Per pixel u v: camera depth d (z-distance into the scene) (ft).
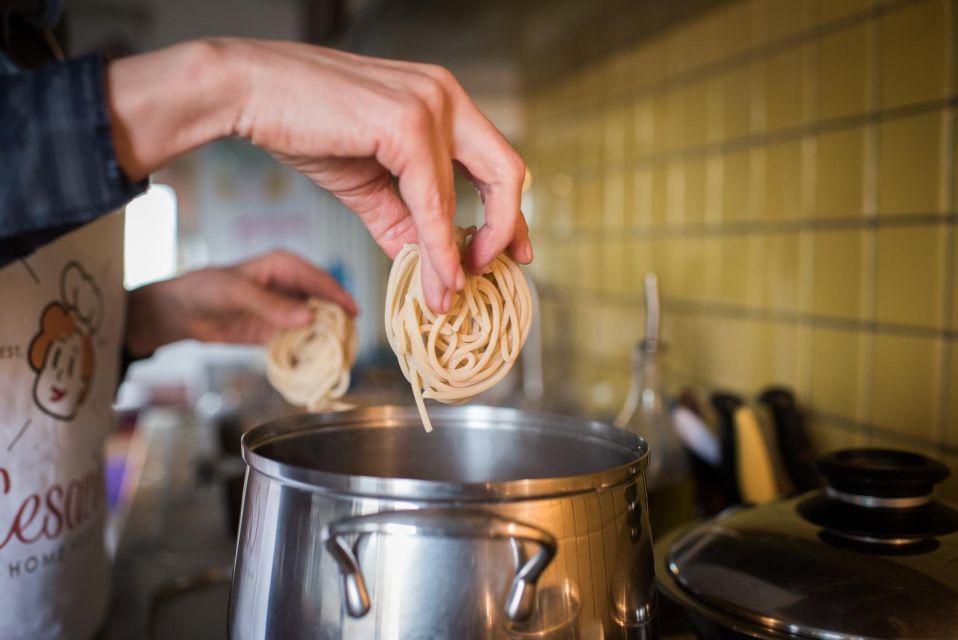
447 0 3.84
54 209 1.33
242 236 12.46
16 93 1.32
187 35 10.35
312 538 1.41
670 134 4.42
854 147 3.17
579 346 5.60
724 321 4.02
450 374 1.79
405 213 1.79
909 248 2.94
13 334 2.07
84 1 9.97
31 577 2.13
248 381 7.35
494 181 1.50
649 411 3.14
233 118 1.38
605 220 5.16
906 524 1.84
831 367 3.33
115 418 2.64
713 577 1.85
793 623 1.63
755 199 3.76
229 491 3.94
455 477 2.13
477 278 1.80
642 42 4.63
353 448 2.03
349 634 1.37
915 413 2.94
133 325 2.95
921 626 1.56
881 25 3.02
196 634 2.59
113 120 1.33
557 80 5.69
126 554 3.76
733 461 3.09
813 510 1.98
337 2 4.90
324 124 1.37
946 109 2.77
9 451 2.07
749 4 3.75
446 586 1.33
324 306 2.77
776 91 3.59
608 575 1.45
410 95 1.38
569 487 1.39
